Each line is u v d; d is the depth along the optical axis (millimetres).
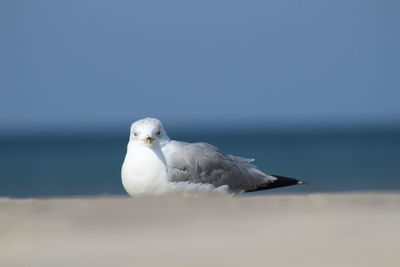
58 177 50781
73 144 124438
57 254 7090
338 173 47406
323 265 6438
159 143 14492
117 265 6621
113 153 88562
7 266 6645
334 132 187625
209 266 6508
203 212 9680
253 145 100812
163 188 14188
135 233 8164
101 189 39812
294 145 98438
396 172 46688
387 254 6812
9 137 197500
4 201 11688
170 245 7492
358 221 8734
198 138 145125
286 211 9750
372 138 125625
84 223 8812
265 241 7578
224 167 15594
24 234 8102
